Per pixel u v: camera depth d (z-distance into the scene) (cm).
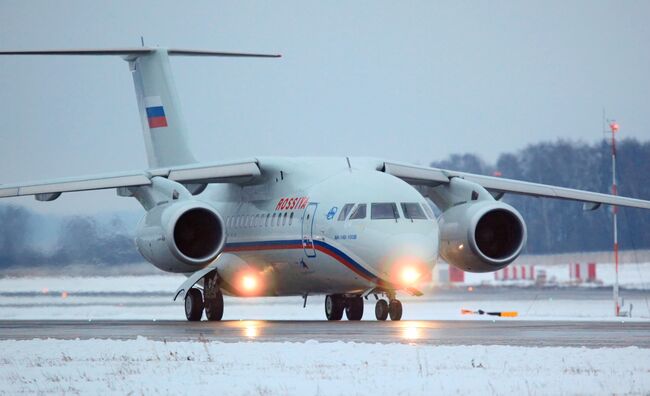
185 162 11619
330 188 9700
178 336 7481
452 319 10988
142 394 4572
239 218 10644
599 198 10669
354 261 9238
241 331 8012
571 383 4772
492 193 10838
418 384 4784
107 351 6253
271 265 10231
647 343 6575
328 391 4609
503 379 4919
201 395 4544
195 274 10531
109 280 16500
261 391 4603
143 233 9788
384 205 9250
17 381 5081
